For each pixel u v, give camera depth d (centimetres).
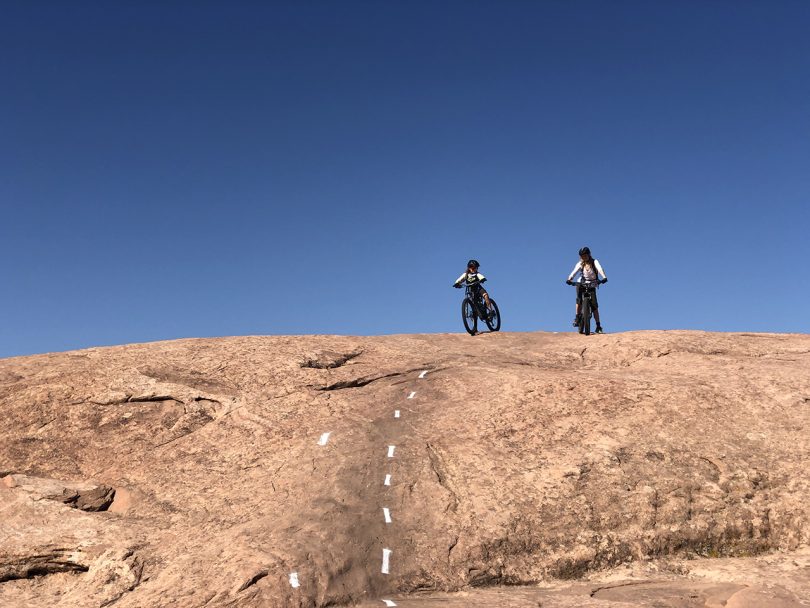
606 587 602
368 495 679
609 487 688
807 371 899
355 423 805
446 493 684
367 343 1091
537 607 547
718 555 655
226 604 532
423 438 770
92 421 832
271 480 711
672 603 549
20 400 862
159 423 830
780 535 666
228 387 895
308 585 560
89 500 695
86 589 582
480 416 806
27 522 656
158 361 965
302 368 951
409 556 614
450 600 570
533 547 634
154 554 611
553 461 721
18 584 614
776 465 721
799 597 549
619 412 801
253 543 605
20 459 768
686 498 683
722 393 835
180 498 698
